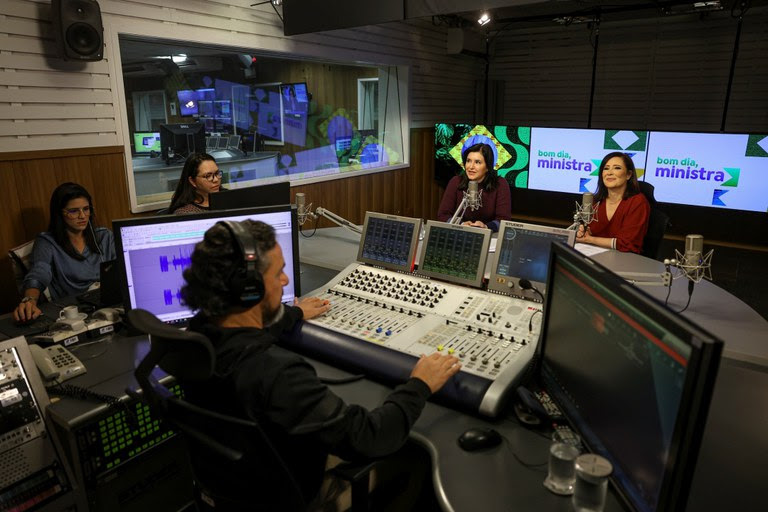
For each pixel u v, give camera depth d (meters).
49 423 1.44
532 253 1.73
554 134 5.96
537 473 1.12
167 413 1.03
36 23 3.07
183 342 0.88
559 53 6.84
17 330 1.84
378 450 1.04
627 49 6.37
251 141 5.42
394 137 6.30
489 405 1.28
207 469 1.10
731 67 5.47
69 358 1.58
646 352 0.87
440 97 6.67
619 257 2.54
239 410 0.95
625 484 0.93
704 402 0.72
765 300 4.32
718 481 1.04
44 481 1.45
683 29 5.98
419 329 1.62
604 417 1.03
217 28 4.07
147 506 1.78
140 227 1.64
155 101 5.41
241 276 0.96
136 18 3.55
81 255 2.71
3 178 3.06
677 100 6.20
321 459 1.10
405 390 1.18
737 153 5.04
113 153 3.55
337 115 6.96
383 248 2.06
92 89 3.38
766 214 5.18
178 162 4.09
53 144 3.25
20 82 3.05
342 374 1.55
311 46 4.82
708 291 2.05
